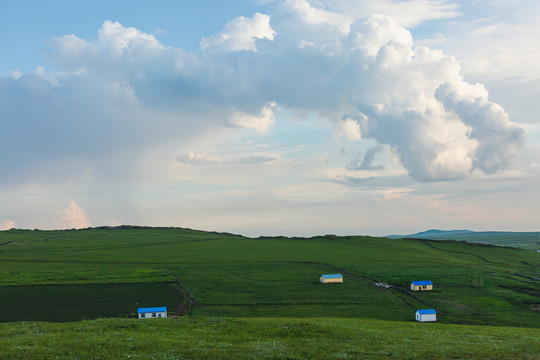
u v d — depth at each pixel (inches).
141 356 1216.8
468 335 2039.9
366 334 1846.7
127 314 3964.1
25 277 5703.7
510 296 5182.1
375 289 5447.8
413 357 1405.0
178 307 4355.3
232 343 1503.4
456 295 5187.0
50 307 4237.2
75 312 4030.5
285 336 1691.7
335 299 4827.8
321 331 1803.6
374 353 1433.3
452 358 1412.4
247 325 1872.5
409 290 5452.8
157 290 5216.5
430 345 1644.9
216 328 1791.3
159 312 3853.3
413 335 1931.6
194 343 1445.6
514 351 1568.7
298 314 4109.3
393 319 3986.2
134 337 1509.6
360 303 4662.9
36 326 1818.4
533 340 1924.2
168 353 1272.1
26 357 1153.4
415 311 4340.6
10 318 3747.5
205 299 4751.5
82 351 1240.2
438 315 4168.3
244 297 4874.5
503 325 3855.8
